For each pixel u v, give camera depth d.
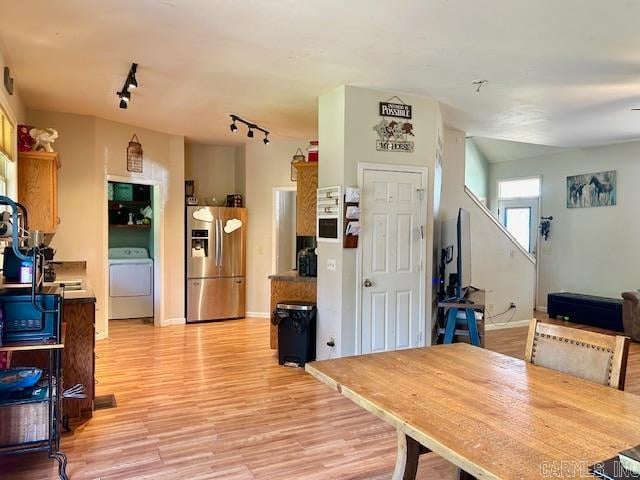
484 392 1.80
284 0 2.71
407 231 4.71
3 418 2.48
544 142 7.10
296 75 4.09
